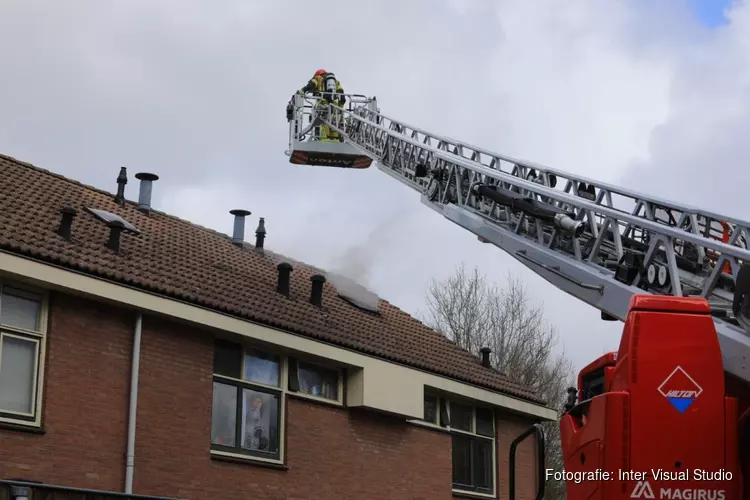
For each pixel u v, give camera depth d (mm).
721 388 7496
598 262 11688
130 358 12773
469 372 19047
